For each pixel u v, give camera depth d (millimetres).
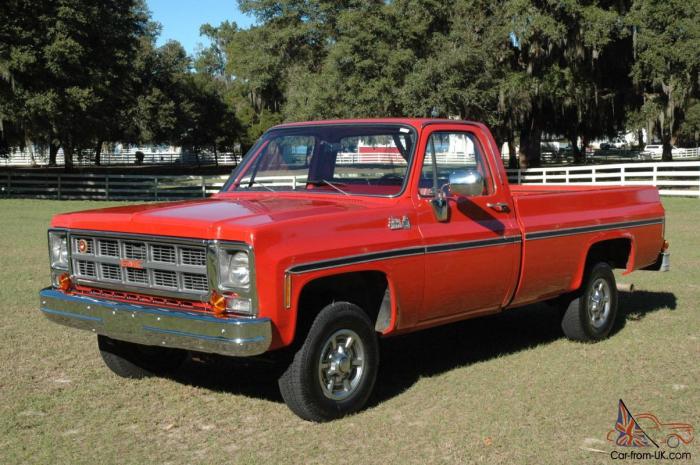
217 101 67375
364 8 31812
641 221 7910
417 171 5898
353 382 5453
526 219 6672
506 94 33375
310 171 6367
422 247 5742
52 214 22766
